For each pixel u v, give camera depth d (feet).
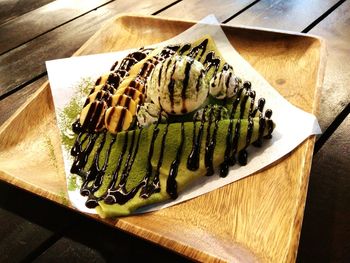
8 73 1.38
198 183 0.91
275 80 1.13
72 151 1.02
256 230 0.77
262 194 0.84
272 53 1.21
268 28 1.35
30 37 1.58
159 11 1.61
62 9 1.76
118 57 1.30
